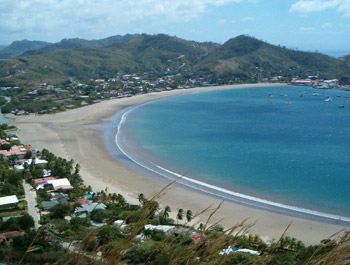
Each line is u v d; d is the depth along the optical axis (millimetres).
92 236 3275
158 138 66938
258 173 46312
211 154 55781
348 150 58031
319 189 40344
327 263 3064
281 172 46656
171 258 3197
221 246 3275
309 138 67438
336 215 33688
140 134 70250
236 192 39688
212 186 41625
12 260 16797
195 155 55250
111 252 3139
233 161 51938
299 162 51219
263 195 38781
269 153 56344
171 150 58250
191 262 3143
